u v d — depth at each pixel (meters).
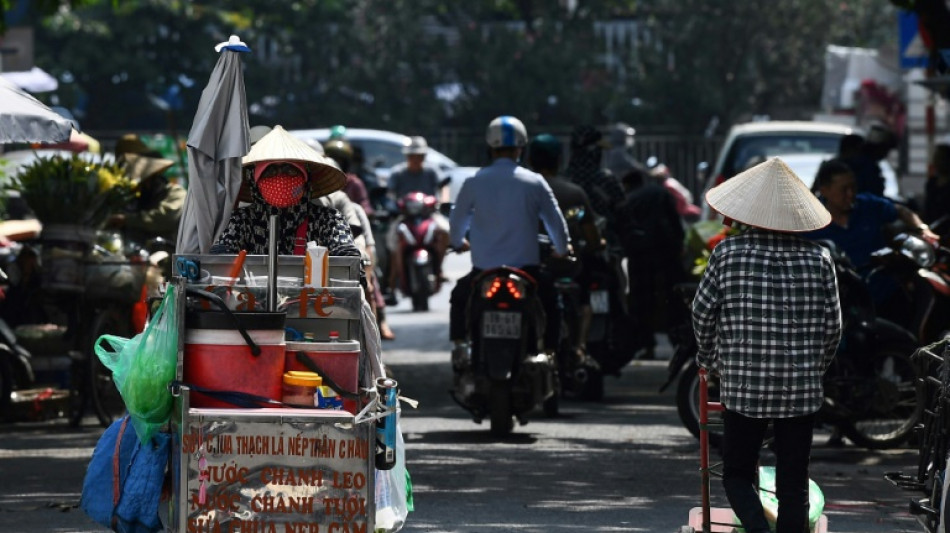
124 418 18.20
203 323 16.62
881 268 31.33
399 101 113.19
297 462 16.34
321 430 16.38
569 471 27.33
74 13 105.06
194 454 16.25
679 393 29.77
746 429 18.97
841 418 29.30
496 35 112.00
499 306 30.20
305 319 17.31
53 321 36.03
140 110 111.06
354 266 18.38
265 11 112.31
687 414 29.70
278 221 18.89
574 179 39.75
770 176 19.00
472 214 31.12
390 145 90.75
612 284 39.47
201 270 17.36
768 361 18.58
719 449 29.48
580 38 113.62
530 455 29.17
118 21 106.25
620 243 43.06
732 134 63.44
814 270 18.78
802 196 18.91
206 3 111.38
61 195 33.56
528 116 111.12
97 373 32.72
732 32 112.81
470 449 29.88
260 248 19.70
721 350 18.92
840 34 116.75
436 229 62.53
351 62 114.31
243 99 19.06
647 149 107.25
